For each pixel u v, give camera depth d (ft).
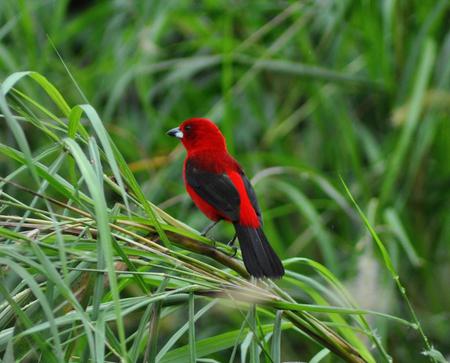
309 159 38.83
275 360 18.47
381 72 36.78
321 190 38.60
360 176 35.35
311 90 37.60
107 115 36.42
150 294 17.54
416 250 36.35
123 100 41.57
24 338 17.51
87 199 18.54
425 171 36.99
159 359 17.97
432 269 36.78
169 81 37.14
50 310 14.82
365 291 26.18
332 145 38.24
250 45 37.47
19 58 39.45
